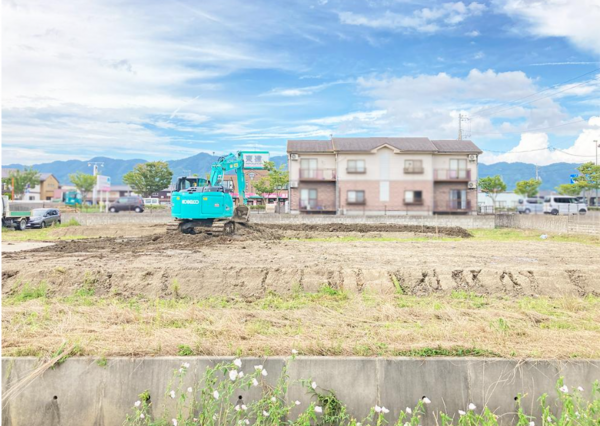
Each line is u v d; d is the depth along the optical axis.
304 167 34.50
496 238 22.61
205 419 4.63
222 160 22.55
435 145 35.91
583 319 7.41
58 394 5.11
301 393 5.07
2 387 5.07
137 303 8.68
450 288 9.82
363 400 5.12
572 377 5.14
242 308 8.29
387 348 5.50
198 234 19.67
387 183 34.00
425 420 5.07
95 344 5.52
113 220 29.89
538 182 50.59
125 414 5.08
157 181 59.16
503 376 5.16
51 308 7.73
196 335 5.94
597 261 12.60
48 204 39.75
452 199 34.59
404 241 20.31
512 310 7.92
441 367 5.20
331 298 9.07
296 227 26.20
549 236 22.89
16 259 12.30
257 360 5.17
